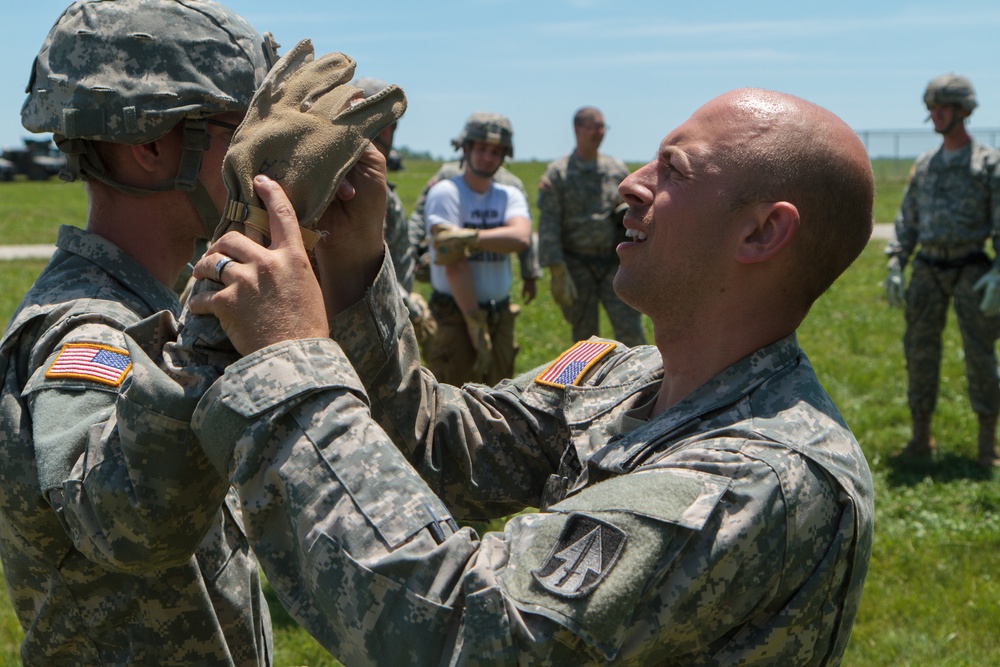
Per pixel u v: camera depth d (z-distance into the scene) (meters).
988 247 13.71
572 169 6.79
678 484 1.25
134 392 1.33
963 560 4.81
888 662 3.97
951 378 8.32
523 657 1.17
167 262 1.83
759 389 1.42
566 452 1.61
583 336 6.98
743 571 1.24
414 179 46.25
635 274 1.49
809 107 1.45
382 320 1.63
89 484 1.42
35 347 1.61
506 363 5.52
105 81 1.66
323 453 1.23
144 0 1.72
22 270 15.80
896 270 6.48
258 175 1.36
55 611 1.68
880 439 6.72
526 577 1.21
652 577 1.20
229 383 1.26
